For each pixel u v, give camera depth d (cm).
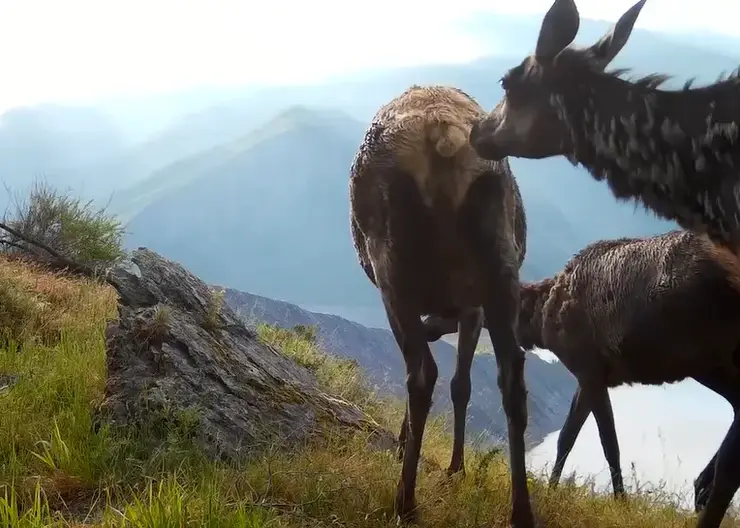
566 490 493
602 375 658
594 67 386
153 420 481
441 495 451
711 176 368
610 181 393
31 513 374
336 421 545
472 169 403
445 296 428
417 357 425
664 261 589
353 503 422
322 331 1121
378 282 446
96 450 454
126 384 506
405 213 408
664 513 504
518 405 408
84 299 816
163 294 574
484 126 410
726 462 431
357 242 516
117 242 1113
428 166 401
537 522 422
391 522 413
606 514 473
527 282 734
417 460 428
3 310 716
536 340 708
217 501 381
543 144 403
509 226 421
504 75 411
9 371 599
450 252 412
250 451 480
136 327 534
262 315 1016
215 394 511
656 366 615
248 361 560
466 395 524
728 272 541
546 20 393
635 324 607
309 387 576
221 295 608
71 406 514
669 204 382
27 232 1045
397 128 409
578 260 668
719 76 383
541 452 816
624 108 379
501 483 486
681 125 371
